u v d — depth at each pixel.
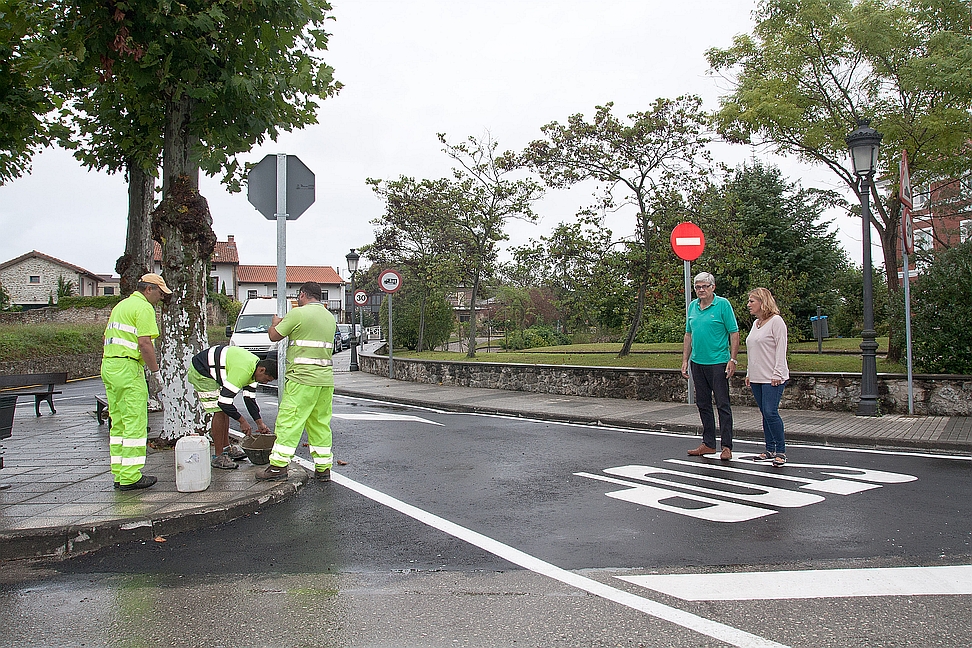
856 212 15.30
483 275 23.34
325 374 6.91
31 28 8.09
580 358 18.31
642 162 16.31
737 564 4.43
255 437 7.28
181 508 5.55
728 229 16.22
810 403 11.28
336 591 4.07
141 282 6.32
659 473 7.23
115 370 6.12
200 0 7.25
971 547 4.68
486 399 14.39
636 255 16.41
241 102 7.99
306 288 6.96
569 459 8.09
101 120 10.29
